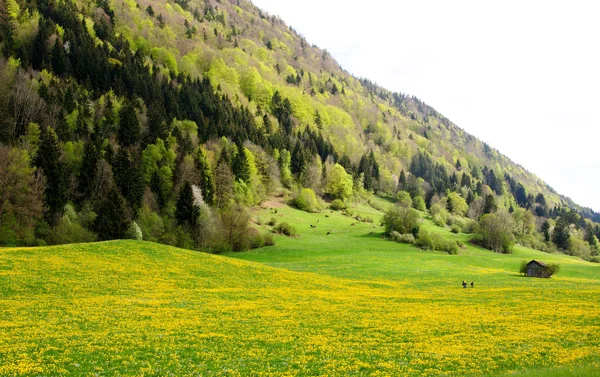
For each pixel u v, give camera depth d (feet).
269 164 614.34
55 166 317.63
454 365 77.20
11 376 65.10
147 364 75.05
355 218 604.90
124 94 542.16
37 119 393.50
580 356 81.35
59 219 297.74
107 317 112.16
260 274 210.18
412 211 489.67
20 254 176.24
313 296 168.55
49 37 560.61
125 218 316.60
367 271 286.05
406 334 104.01
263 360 79.87
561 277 312.71
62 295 135.74
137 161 422.00
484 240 524.11
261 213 514.27
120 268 178.60
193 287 168.14
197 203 377.09
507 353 85.46
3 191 266.36
